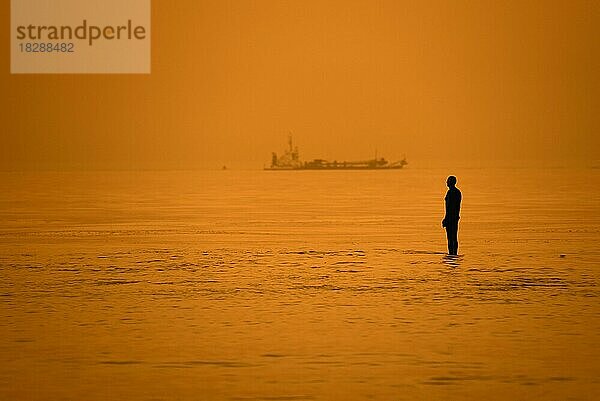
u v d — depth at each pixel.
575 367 47.16
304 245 114.19
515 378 45.09
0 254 104.06
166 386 43.84
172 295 71.38
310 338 54.28
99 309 64.81
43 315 62.34
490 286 75.25
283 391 42.91
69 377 45.53
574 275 82.31
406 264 92.00
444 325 58.06
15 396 42.16
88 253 105.00
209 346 52.28
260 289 74.50
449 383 44.25
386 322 59.16
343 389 43.22
